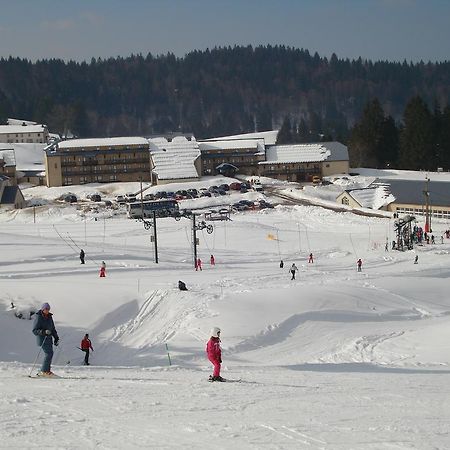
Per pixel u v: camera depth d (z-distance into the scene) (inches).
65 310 1627.7
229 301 1675.7
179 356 1317.7
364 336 1428.4
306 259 2822.3
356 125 6919.3
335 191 5177.2
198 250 2992.1
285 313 1605.6
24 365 810.8
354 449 397.1
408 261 2731.3
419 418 486.6
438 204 4222.4
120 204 4845.0
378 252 3009.4
